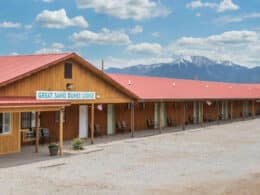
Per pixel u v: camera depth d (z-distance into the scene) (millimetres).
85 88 22484
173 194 12016
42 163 16719
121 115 29531
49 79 20078
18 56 23406
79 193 12000
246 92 48094
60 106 18641
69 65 21359
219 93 40812
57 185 12945
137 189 12562
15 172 14852
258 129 33062
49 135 23016
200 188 12789
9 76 18141
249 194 12148
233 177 14484
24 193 11898
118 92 25328
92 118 23078
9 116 19172
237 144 23719
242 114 49125
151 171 15414
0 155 18578
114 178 14109
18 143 19734
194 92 36594
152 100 27922
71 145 21844
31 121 21906
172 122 35094
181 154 19703
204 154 19781
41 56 21953
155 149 21266
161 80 38719
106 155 19094
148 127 32375
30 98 18891
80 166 16250
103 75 23562
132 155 19188
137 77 36188
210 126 35531
